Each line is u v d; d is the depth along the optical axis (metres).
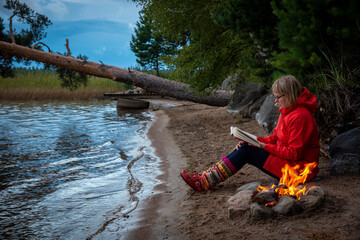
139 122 10.27
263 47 5.12
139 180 4.14
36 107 15.58
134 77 12.47
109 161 5.22
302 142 2.80
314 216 2.36
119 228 2.64
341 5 3.38
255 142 2.97
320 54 3.94
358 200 2.53
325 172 3.36
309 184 3.03
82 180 4.17
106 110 14.41
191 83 8.50
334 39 3.69
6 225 2.79
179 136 7.21
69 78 23.34
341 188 2.82
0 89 21.41
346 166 3.15
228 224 2.47
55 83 24.75
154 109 14.13
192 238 2.30
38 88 22.58
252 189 3.08
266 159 3.02
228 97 12.03
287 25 3.79
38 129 8.73
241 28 4.97
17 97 20.95
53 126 9.34
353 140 3.18
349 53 3.86
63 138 7.37
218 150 5.43
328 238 2.02
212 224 2.51
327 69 4.00
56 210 3.14
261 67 5.75
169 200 3.28
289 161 2.92
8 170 4.66
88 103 18.45
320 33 3.67
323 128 3.83
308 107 2.88
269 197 2.59
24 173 4.50
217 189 3.41
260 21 4.71
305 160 2.91
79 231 2.64
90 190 3.76
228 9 5.02
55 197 3.53
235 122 8.14
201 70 8.34
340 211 2.38
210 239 2.25
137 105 14.63
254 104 8.27
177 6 7.62
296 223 2.29
